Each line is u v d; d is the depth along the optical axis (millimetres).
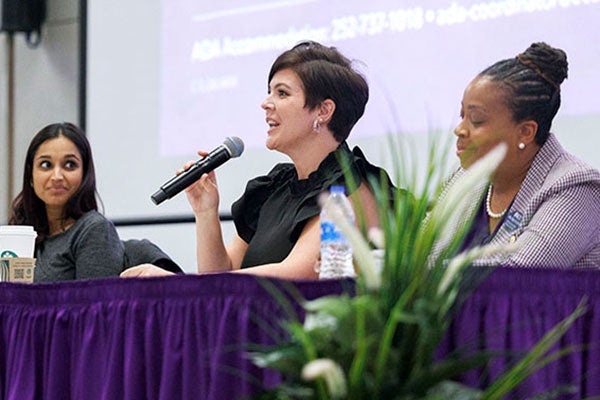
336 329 2385
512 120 3863
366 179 4281
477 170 2484
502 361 2994
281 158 7062
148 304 3355
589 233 3768
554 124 5977
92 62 8023
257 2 7277
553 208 3744
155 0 7770
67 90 8422
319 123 4344
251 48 7277
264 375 3066
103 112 7926
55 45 8508
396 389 2387
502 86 3867
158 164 7621
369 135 6570
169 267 5129
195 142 7461
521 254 3635
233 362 3129
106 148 7875
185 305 3271
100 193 7852
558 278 3059
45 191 5062
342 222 2467
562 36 6020
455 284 2514
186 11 7598
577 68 5945
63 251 5016
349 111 4371
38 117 8523
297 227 4215
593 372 3037
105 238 5016
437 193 2533
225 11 7426
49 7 8562
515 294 3053
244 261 4395
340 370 2322
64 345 3559
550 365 3008
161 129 7637
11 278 4172
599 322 3037
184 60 7574
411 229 2484
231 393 3129
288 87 4355
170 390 3266
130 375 3355
